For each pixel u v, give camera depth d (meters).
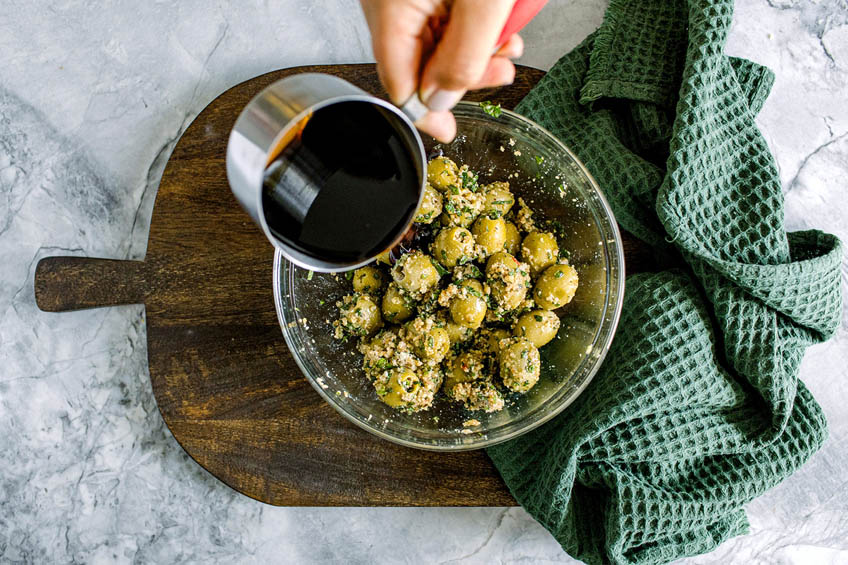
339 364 0.52
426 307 0.49
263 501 0.54
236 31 0.59
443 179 0.49
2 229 0.60
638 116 0.53
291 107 0.34
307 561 0.60
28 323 0.60
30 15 0.60
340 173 0.38
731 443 0.51
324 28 0.59
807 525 0.57
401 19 0.35
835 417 0.57
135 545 0.60
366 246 0.41
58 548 0.60
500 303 0.48
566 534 0.51
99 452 0.60
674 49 0.52
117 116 0.60
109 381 0.60
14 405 0.60
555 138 0.49
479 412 0.51
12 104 0.60
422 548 0.59
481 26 0.33
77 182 0.60
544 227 0.52
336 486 0.53
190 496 0.60
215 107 0.54
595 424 0.50
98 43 0.60
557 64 0.54
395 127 0.38
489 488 0.53
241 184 0.35
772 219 0.50
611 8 0.53
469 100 0.54
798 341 0.51
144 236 0.60
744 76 0.53
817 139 0.58
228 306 0.54
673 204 0.50
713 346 0.51
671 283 0.51
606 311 0.50
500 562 0.59
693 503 0.50
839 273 0.51
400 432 0.50
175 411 0.54
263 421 0.54
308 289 0.51
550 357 0.51
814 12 0.58
